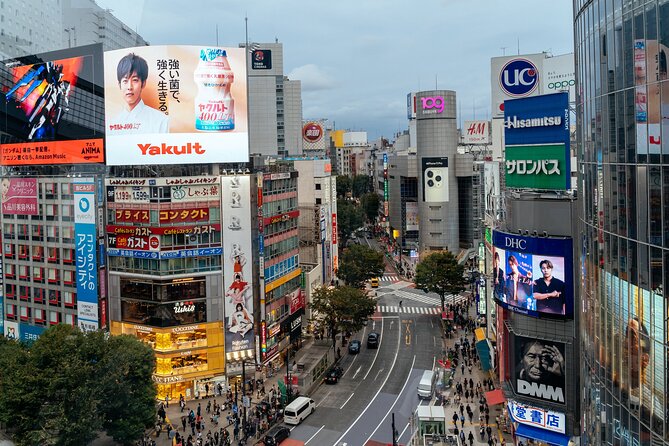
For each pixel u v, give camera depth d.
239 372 82.69
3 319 94.19
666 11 28.58
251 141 179.00
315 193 120.94
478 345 88.19
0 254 93.88
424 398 76.81
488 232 88.88
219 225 81.31
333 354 94.31
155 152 82.06
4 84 94.50
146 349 64.44
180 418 73.31
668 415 28.97
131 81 82.00
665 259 29.05
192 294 80.00
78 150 87.56
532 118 64.94
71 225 85.06
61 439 52.66
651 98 30.19
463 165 162.38
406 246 177.00
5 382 56.47
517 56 101.75
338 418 72.69
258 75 178.25
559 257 58.81
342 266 130.38
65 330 59.66
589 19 39.78
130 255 80.56
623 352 34.00
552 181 62.94
